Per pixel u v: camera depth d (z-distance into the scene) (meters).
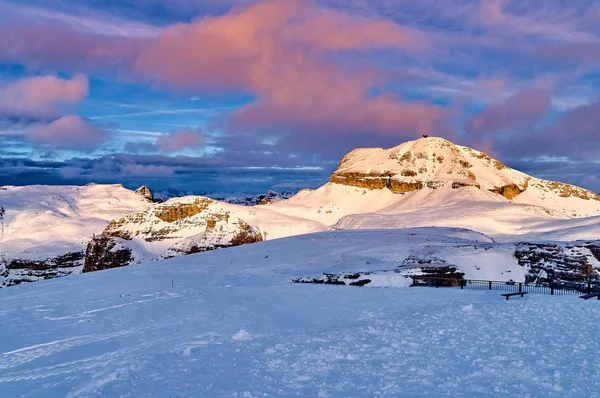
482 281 40.69
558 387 12.07
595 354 14.78
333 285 41.19
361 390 12.83
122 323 28.59
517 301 26.02
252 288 40.66
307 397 12.65
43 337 26.08
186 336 23.36
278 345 19.53
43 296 42.44
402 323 21.72
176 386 14.48
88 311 33.56
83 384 15.86
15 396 15.34
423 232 76.25
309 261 55.84
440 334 18.70
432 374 13.73
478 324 20.06
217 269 55.50
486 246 56.25
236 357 18.00
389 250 56.28
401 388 12.73
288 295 35.78
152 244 199.88
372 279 42.16
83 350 22.11
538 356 14.84
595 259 49.53
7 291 47.16
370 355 16.39
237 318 27.70
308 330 23.69
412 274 43.16
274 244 67.94
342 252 58.62
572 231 94.06
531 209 173.62
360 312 27.55
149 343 22.20
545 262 50.81
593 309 21.97
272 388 13.62
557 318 20.30
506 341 16.95
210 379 15.05
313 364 15.91
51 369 18.80
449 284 41.88
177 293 39.50
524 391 11.97
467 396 11.84
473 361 14.69
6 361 21.03
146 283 47.81
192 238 194.25
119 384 15.01
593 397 11.36
